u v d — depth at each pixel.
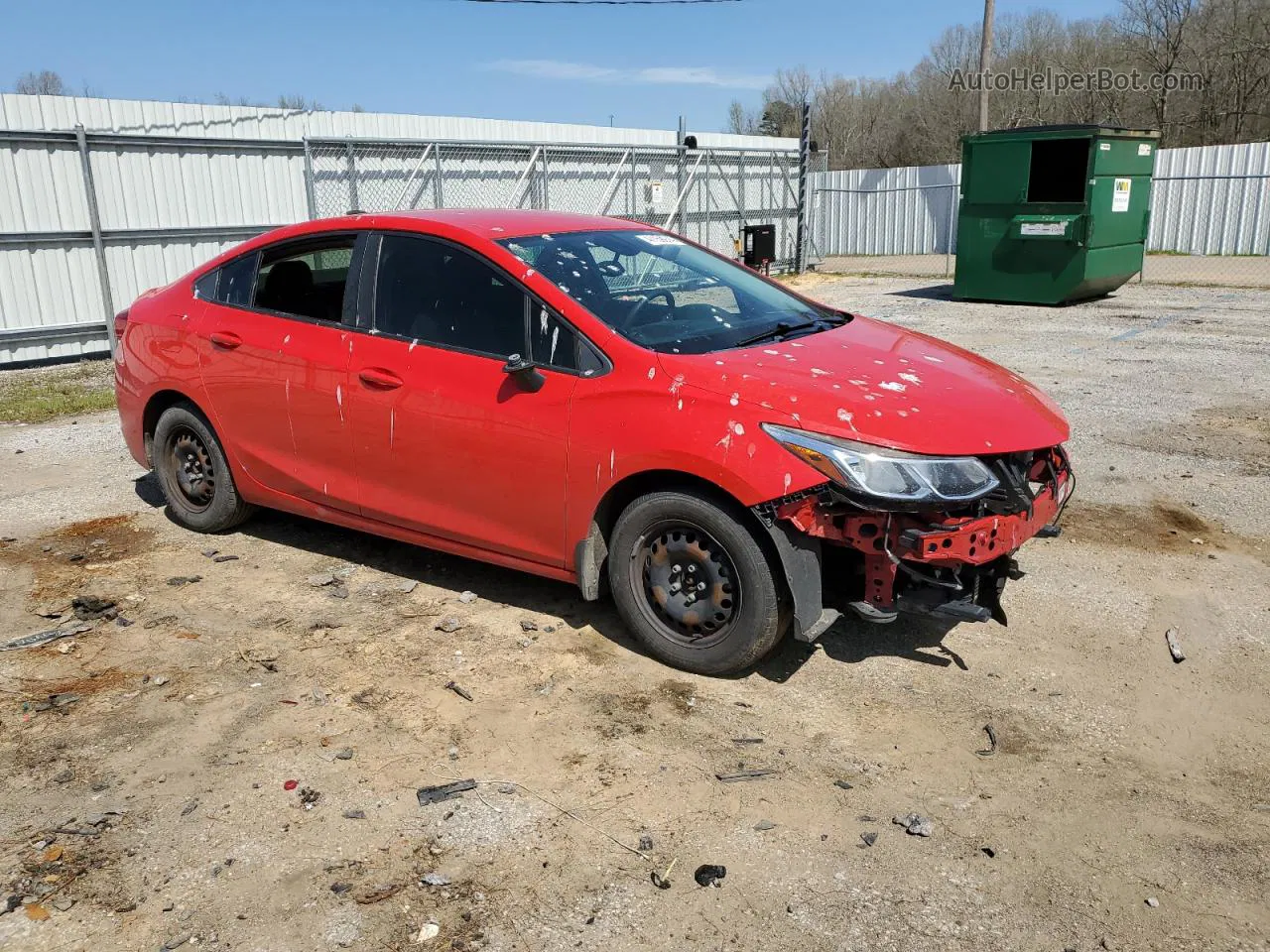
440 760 3.44
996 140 14.59
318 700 3.83
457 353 4.31
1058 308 14.44
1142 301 14.86
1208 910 2.70
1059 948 2.57
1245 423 7.52
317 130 16.94
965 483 3.47
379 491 4.67
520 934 2.64
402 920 2.70
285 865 2.92
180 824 3.11
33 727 3.68
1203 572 4.88
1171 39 39.09
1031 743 3.50
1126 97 40.41
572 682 3.93
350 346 4.64
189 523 5.66
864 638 4.28
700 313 4.36
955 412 3.67
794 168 24.03
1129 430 7.42
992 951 2.57
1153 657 4.08
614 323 4.04
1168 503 5.84
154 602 4.75
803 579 3.59
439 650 4.22
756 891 2.79
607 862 2.92
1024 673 3.97
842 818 3.10
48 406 9.27
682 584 3.92
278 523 5.82
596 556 4.04
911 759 3.41
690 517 3.76
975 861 2.91
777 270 22.62
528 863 2.91
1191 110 39.50
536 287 4.13
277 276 5.05
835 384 3.72
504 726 3.64
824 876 2.85
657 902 2.75
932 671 3.99
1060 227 14.21
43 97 13.78
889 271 22.48
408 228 4.57
